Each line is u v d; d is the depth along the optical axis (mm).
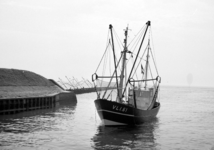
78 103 74000
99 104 31250
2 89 56688
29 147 22766
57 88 83062
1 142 24312
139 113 33562
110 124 32094
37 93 66125
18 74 71875
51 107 59969
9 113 46875
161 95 138250
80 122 36625
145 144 24500
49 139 25750
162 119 42438
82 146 23375
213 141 26266
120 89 35219
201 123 38281
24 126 32812
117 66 35531
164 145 24375
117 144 24250
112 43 35125
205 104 75938
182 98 108938
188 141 26156
